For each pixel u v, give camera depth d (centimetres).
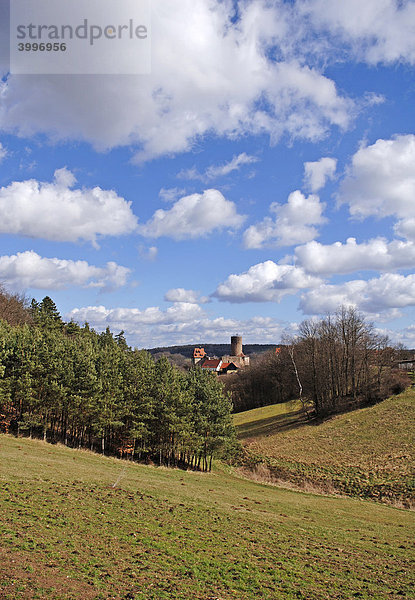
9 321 8306
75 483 2817
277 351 12550
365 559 2142
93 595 1252
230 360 19950
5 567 1337
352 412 8012
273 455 6125
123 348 7938
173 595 1355
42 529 1778
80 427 4966
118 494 2711
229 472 5378
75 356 5278
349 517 3222
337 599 1549
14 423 5091
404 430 6388
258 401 12625
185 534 2094
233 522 2520
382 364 8525
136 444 5341
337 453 5969
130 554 1681
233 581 1572
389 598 1633
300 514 3108
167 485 3456
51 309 10200
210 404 5438
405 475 4662
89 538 1781
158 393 5238
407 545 2534
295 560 1956
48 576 1328
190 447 4994
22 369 4734
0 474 2667
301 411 9325
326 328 9556
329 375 9212
